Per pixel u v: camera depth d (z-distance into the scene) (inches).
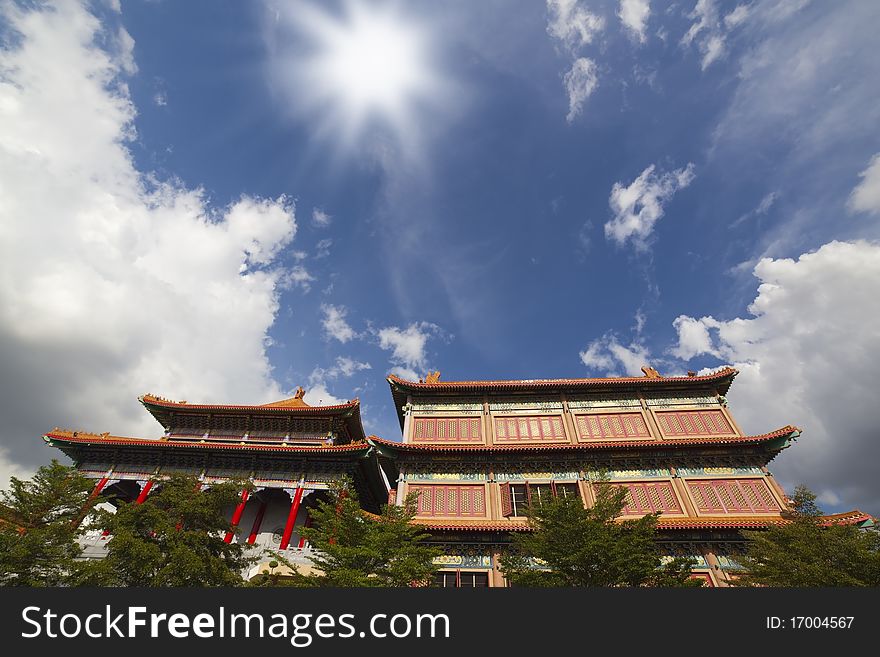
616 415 1355.8
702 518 1073.5
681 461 1187.9
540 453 1216.2
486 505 1157.1
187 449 1347.2
